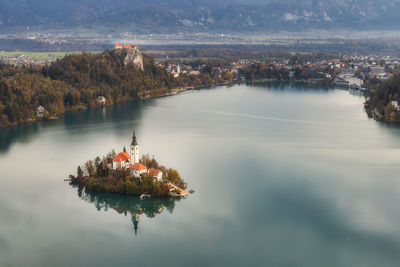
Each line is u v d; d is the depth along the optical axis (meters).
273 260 182.75
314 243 195.25
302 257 185.12
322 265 179.62
